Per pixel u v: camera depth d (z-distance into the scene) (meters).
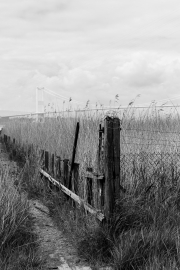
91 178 5.91
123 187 6.21
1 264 4.41
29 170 9.66
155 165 6.50
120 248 4.62
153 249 4.57
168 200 5.91
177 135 6.73
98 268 4.59
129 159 6.52
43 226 6.17
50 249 5.21
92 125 7.59
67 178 7.46
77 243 5.18
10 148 16.98
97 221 5.27
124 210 5.32
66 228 5.83
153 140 6.68
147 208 5.64
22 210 5.79
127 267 4.44
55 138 9.66
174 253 4.58
